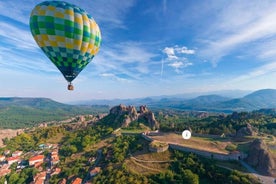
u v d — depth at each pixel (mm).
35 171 139500
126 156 126312
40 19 56938
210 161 104688
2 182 138000
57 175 131375
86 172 126562
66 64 63156
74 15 58000
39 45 62188
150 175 99312
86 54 63625
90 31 60844
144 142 140750
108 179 103312
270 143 117188
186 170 96188
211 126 193625
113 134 177000
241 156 105250
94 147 163875
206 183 90812
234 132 158625
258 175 91750
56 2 58438
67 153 166000
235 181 85125
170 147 124312
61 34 57594
